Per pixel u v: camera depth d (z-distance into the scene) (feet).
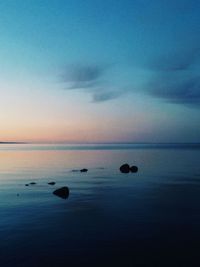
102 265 40.81
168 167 190.60
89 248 46.98
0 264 41.06
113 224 59.72
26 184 116.67
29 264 41.04
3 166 208.23
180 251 45.57
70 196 91.15
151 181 124.98
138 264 41.09
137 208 73.82
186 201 82.28
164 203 79.66
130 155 352.28
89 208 74.23
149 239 50.98
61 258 43.11
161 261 42.01
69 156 344.90
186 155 335.88
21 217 65.41
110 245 48.21
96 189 104.78
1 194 94.89
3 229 56.59
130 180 129.08
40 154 400.26
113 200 84.33
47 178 138.31
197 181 123.85
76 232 54.80
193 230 55.67
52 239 51.01
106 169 183.11
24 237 52.01
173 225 58.75
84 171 169.68
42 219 63.82
